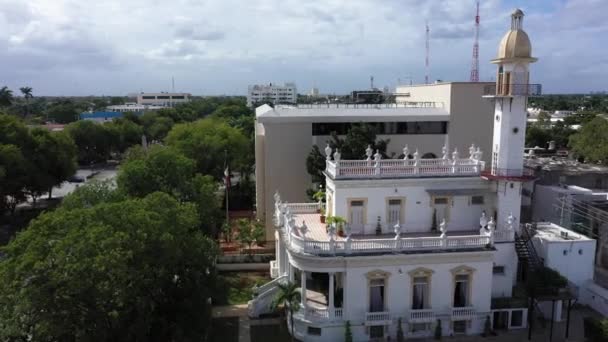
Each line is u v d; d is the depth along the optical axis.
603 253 50.94
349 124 59.62
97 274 28.06
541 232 44.28
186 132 91.81
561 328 38.41
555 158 85.94
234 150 86.81
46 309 27.84
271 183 59.28
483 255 36.72
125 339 30.83
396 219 40.53
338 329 36.31
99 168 126.56
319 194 45.88
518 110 39.19
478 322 37.47
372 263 35.84
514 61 38.34
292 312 36.19
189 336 33.25
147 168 49.12
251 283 48.94
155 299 34.38
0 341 27.33
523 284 40.31
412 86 76.00
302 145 59.00
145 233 31.16
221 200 82.56
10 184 69.94
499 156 40.03
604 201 54.25
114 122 144.50
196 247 36.28
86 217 30.89
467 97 61.41
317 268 35.72
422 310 36.34
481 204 41.28
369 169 39.97
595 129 94.25
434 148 61.97
